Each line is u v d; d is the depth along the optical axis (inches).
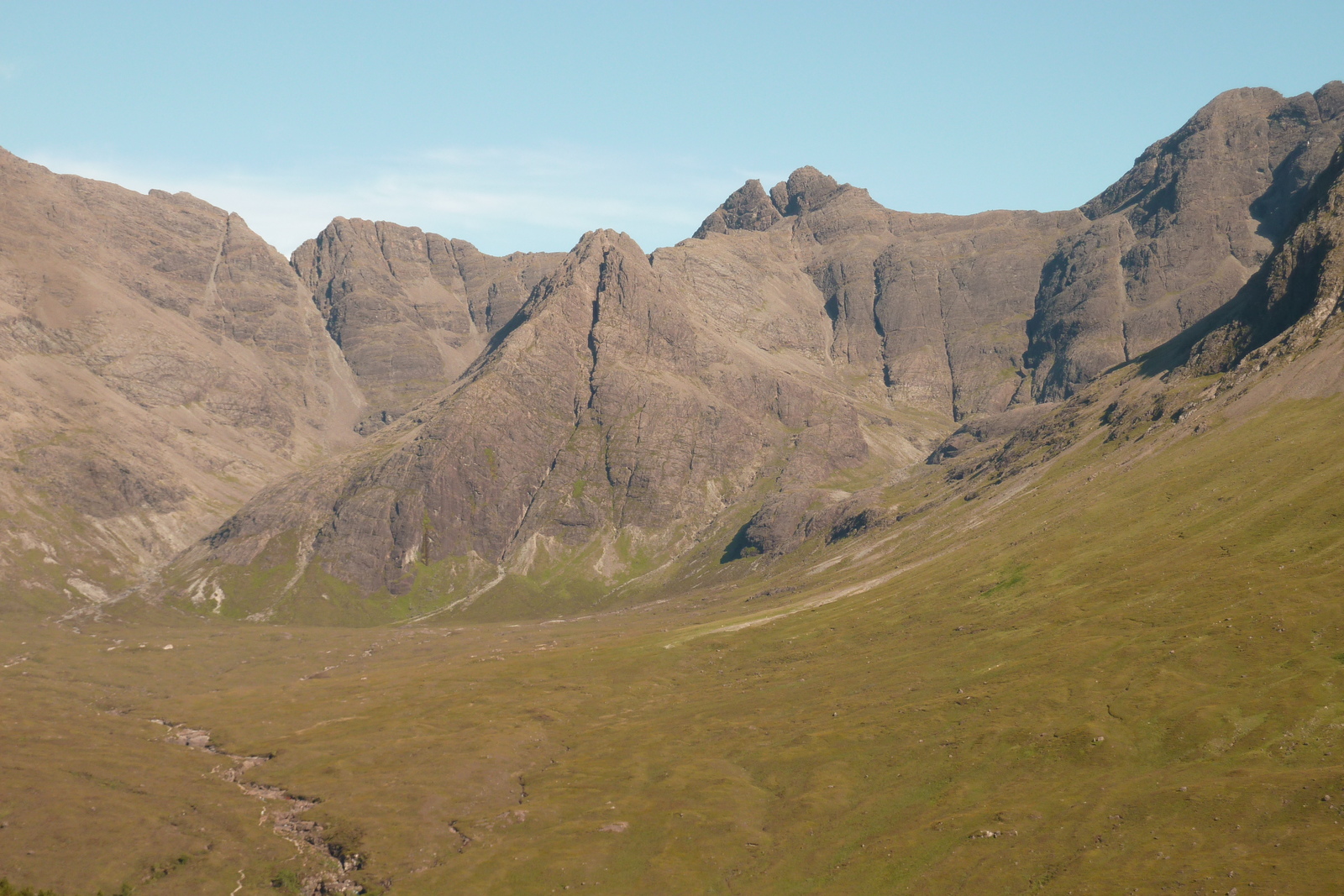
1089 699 5649.6
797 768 6240.2
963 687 6560.0
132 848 6348.4
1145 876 3900.1
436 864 5954.7
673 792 6309.1
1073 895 3932.1
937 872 4483.3
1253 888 3590.1
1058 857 4266.7
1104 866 4074.8
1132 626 6353.3
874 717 6604.3
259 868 6156.5
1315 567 5984.3
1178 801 4325.8
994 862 4404.5
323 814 6791.3
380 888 5723.4
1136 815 4360.2
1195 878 3769.7
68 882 5930.1
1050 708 5713.6
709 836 5610.2
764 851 5334.6
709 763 6722.4
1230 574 6382.9
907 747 5979.3
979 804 5032.0
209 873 6097.4
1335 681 4817.9
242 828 6683.1
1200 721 4948.3
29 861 6131.9
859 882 4660.4
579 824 6117.1
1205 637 5718.5
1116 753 5032.0
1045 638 6786.4
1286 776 4202.8
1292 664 5123.0
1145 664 5757.9
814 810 5595.5
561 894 5285.4
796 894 4739.2
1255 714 4827.8
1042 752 5315.0
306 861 6200.8
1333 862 3580.2
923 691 6811.0
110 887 5915.4
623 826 5940.0
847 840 5162.4
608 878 5393.7
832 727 6697.8
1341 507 6417.3
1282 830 3900.1
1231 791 4234.7
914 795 5408.5
